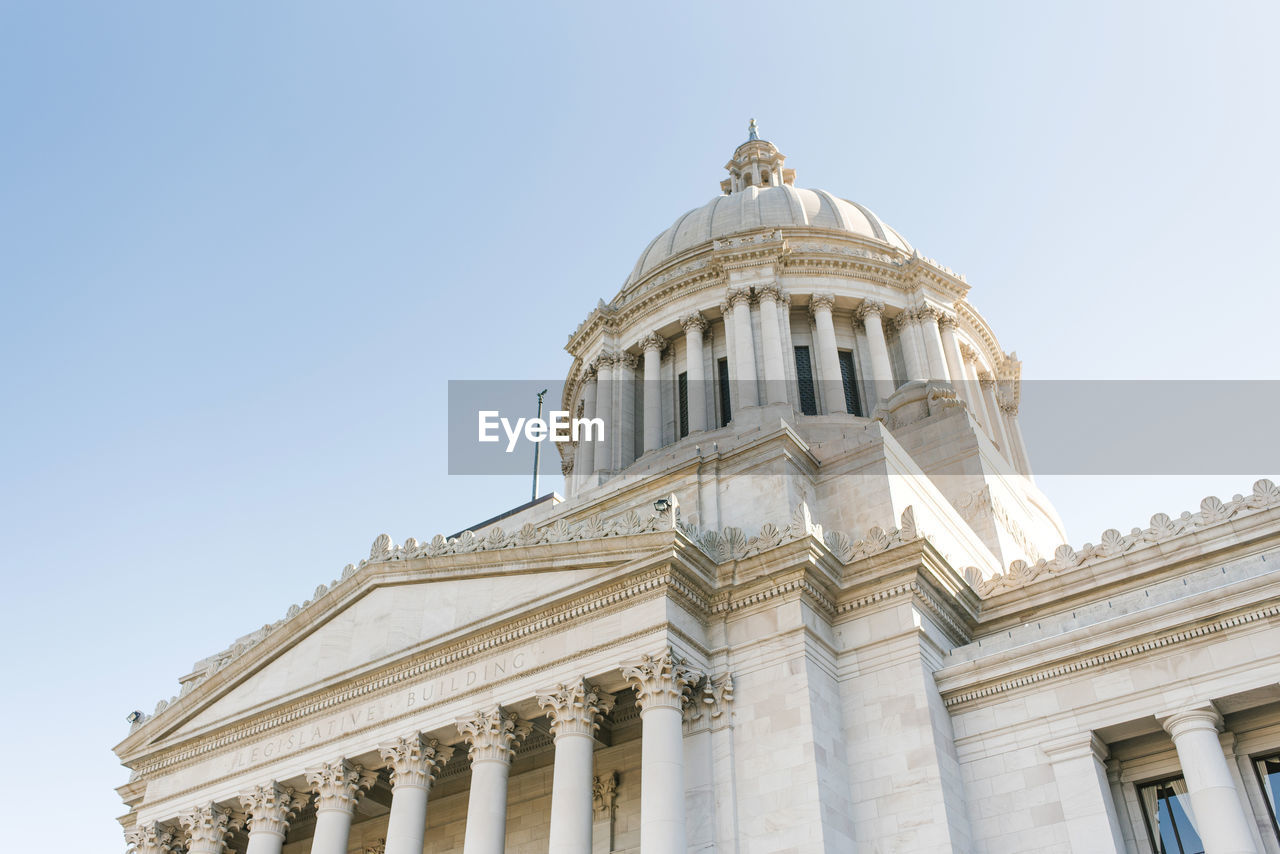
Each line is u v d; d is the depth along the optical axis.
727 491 43.31
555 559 36.88
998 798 31.81
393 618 40.44
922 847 30.27
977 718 33.34
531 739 40.62
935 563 35.41
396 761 36.81
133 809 46.31
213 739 42.72
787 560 34.66
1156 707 30.61
